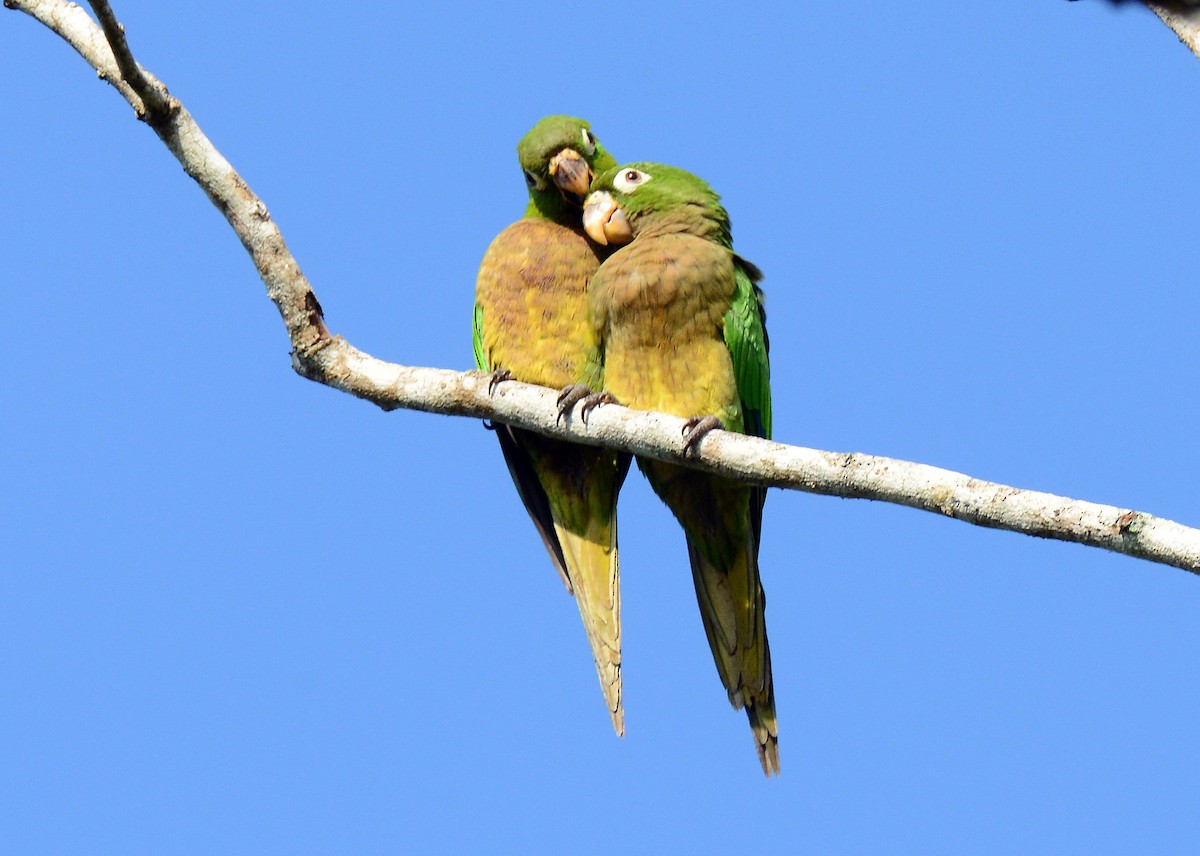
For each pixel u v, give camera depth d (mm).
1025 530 8844
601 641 13461
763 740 13461
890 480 9492
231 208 11164
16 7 11414
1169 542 8273
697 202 13734
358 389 11547
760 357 13469
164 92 10836
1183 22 8711
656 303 13047
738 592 13352
